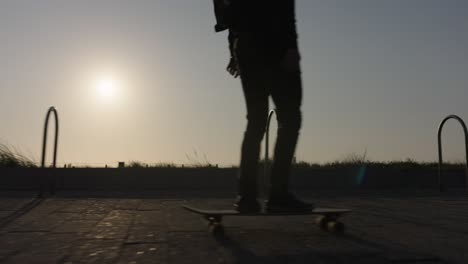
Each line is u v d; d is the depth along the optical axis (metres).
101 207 5.89
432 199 7.74
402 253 3.05
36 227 4.14
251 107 4.19
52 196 7.72
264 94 4.19
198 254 3.02
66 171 9.91
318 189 10.54
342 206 6.40
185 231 3.95
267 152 8.88
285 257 2.93
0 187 9.70
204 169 10.34
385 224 4.51
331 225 3.99
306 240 3.56
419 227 4.31
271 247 3.25
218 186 10.33
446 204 6.79
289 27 4.12
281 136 4.12
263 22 4.13
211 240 3.53
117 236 3.68
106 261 2.82
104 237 3.63
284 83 4.13
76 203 6.40
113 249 3.16
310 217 5.04
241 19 4.19
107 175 10.11
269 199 4.08
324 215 4.09
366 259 2.89
